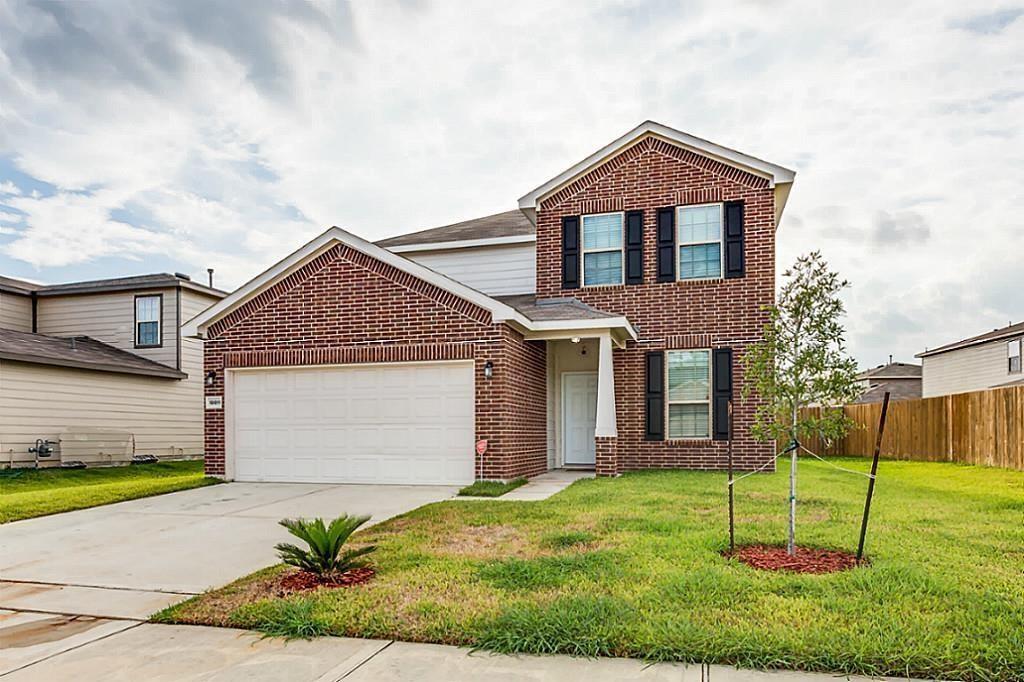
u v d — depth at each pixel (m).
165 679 4.02
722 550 6.54
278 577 6.05
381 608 5.05
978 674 3.76
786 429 6.33
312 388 13.33
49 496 11.27
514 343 12.92
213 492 11.99
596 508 9.02
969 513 8.44
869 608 4.73
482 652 4.34
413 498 10.93
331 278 13.20
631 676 3.93
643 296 15.23
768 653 4.06
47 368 17.83
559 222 15.89
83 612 5.38
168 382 21.78
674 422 14.95
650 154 15.41
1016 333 26.61
